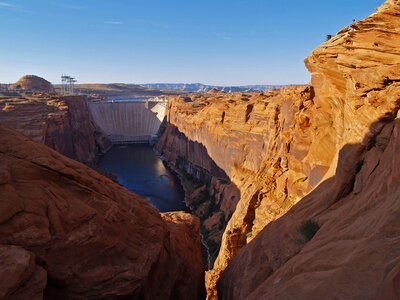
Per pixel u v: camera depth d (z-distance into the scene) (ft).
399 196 34.24
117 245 41.42
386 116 55.21
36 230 33.42
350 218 44.32
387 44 58.39
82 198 43.01
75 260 35.70
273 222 80.43
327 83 95.09
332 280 28.19
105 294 36.50
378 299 21.20
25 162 40.11
